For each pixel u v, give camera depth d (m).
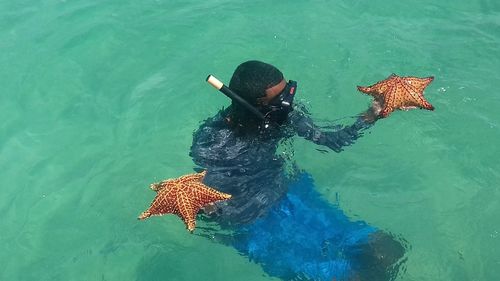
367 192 1.86
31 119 2.34
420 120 2.15
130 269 1.74
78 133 2.26
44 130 2.29
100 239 1.84
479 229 1.76
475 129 2.11
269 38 2.68
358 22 2.77
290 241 1.58
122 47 2.69
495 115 2.18
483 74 2.39
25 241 1.87
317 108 2.21
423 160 1.99
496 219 1.80
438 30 2.70
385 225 1.75
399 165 1.97
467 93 2.28
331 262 1.53
